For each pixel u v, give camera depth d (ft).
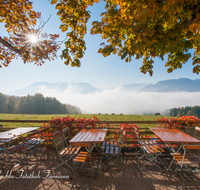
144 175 11.39
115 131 16.08
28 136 13.97
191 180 10.65
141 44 9.46
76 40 10.24
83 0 8.21
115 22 10.07
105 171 12.03
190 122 16.25
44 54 15.60
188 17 6.84
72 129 16.56
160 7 6.53
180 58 10.57
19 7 14.08
